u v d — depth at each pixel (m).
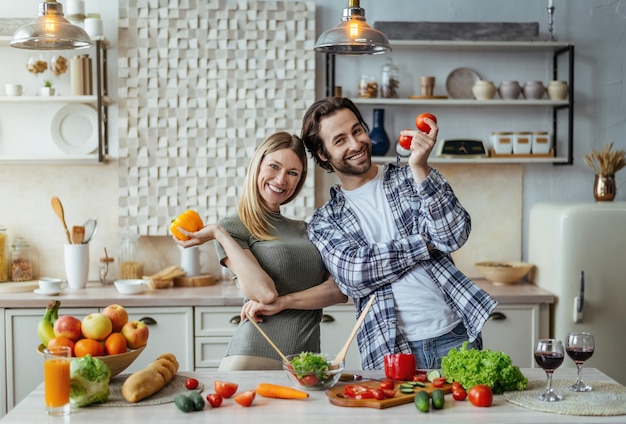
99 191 4.46
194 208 4.46
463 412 2.01
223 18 4.41
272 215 2.77
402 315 2.69
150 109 4.41
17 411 2.04
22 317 3.91
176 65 4.41
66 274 4.30
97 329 2.25
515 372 2.18
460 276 2.71
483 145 4.39
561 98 4.38
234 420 1.95
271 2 4.43
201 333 3.96
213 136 4.45
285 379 2.33
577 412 1.98
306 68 4.45
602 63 4.57
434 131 2.51
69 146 4.38
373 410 2.03
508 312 4.06
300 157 2.71
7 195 4.43
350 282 2.67
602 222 4.00
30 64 4.21
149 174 4.43
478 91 4.33
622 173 4.59
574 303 4.02
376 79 4.49
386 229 2.78
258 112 4.45
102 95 4.38
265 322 2.65
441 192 2.56
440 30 4.35
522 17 4.52
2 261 4.23
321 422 1.93
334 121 2.77
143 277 4.25
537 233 4.37
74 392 2.05
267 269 2.68
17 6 4.38
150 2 4.38
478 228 4.59
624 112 4.59
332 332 4.02
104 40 4.25
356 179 2.85
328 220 2.84
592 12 4.55
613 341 4.04
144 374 2.16
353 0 2.85
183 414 2.00
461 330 2.72
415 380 2.27
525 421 1.94
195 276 4.36
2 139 4.40
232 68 4.43
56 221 4.45
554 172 4.59
